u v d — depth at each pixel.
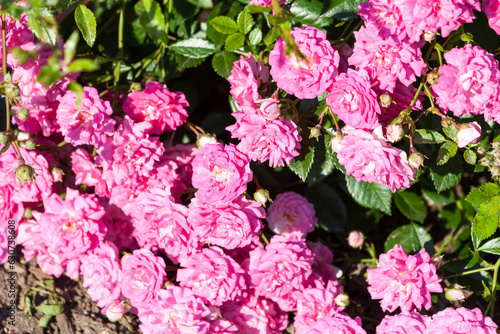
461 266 0.76
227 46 0.73
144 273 0.73
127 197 0.74
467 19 0.65
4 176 0.74
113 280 0.74
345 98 0.67
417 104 0.68
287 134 0.67
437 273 0.74
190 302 0.72
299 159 0.72
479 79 0.66
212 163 0.68
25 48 0.72
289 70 0.67
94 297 0.75
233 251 0.76
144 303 0.73
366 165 0.67
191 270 0.72
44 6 0.68
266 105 0.67
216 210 0.70
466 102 0.66
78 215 0.74
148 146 0.72
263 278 0.73
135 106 0.73
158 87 0.73
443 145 0.69
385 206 0.76
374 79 0.67
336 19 0.75
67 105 0.71
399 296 0.70
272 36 0.68
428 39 0.67
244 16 0.73
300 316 0.74
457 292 0.71
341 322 0.70
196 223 0.70
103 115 0.71
